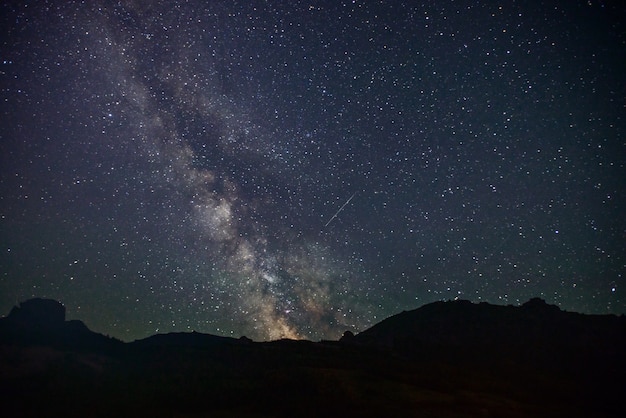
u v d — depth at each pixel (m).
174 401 14.06
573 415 15.48
